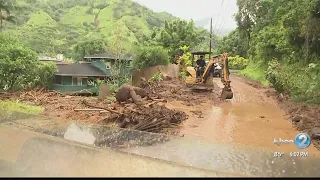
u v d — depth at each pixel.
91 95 25.97
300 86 16.19
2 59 18.84
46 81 22.72
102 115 11.64
